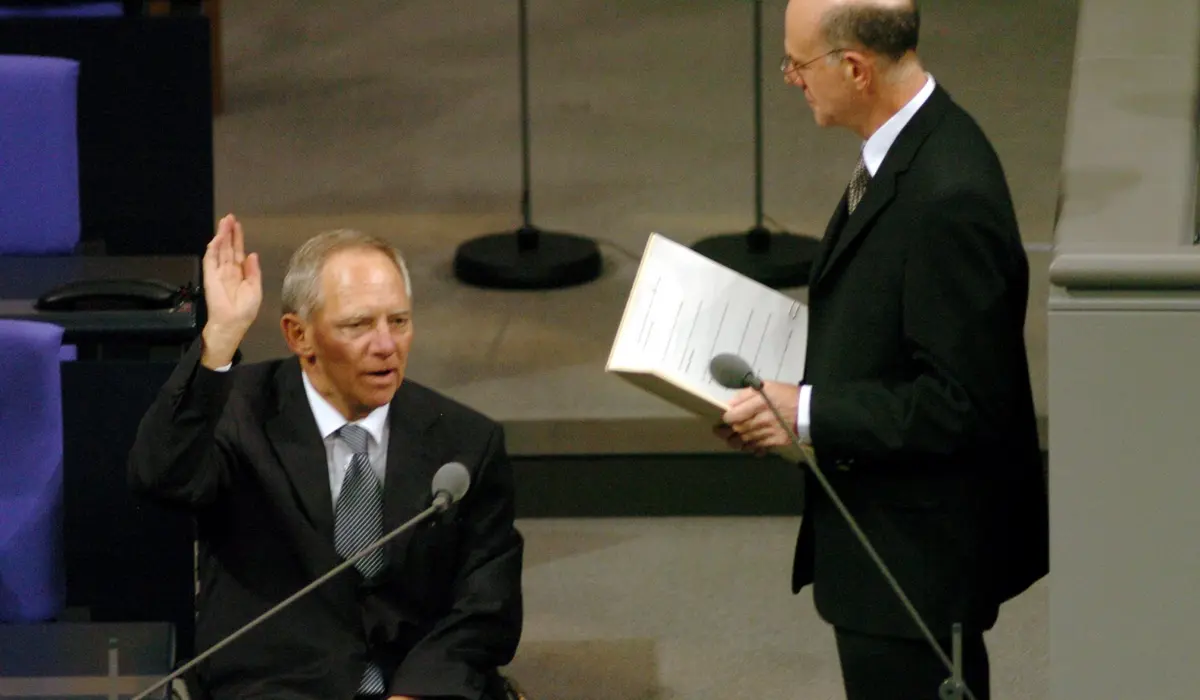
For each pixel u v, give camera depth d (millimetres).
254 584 10062
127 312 12180
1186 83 9641
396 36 28703
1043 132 23438
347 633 10055
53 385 10820
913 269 9297
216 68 25500
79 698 9750
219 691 10000
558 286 19922
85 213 16469
